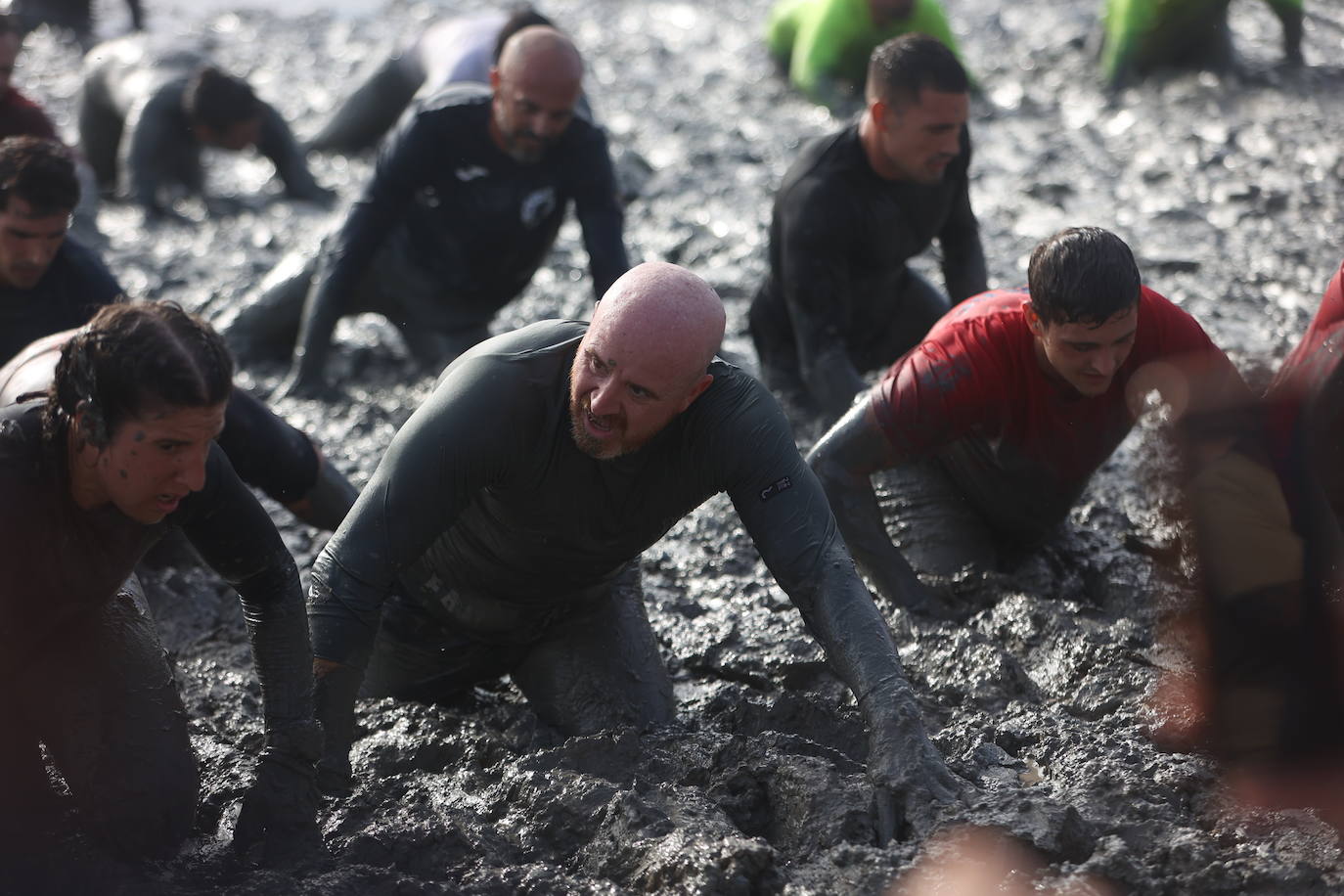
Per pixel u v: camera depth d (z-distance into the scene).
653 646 8.68
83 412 5.80
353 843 6.86
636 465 7.38
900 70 11.25
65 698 6.94
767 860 6.44
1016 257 16.52
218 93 18.78
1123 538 10.76
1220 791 7.12
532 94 12.13
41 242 10.02
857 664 7.09
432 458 7.12
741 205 18.58
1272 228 16.98
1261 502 6.77
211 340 5.81
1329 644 6.74
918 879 6.34
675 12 31.27
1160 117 21.00
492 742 7.94
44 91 25.62
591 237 12.84
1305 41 24.62
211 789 7.55
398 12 32.00
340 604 7.18
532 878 6.57
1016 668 8.77
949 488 10.10
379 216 13.25
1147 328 8.86
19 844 6.72
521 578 8.08
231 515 6.50
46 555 6.26
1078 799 7.06
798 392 13.23
